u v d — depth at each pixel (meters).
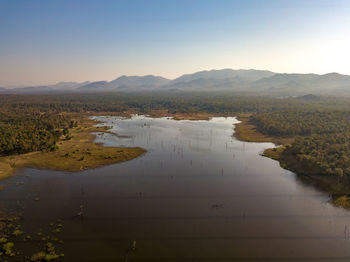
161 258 56.34
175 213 75.75
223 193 89.94
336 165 101.81
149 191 90.88
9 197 84.31
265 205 81.31
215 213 76.00
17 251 56.69
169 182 99.44
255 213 76.19
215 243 61.91
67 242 60.88
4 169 109.94
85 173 108.38
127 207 78.94
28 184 95.69
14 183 96.44
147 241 62.31
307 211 77.50
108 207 78.69
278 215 75.12
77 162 121.25
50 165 116.81
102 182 98.62
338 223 70.94
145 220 71.62
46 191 89.75
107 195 87.19
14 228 65.75
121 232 65.69
